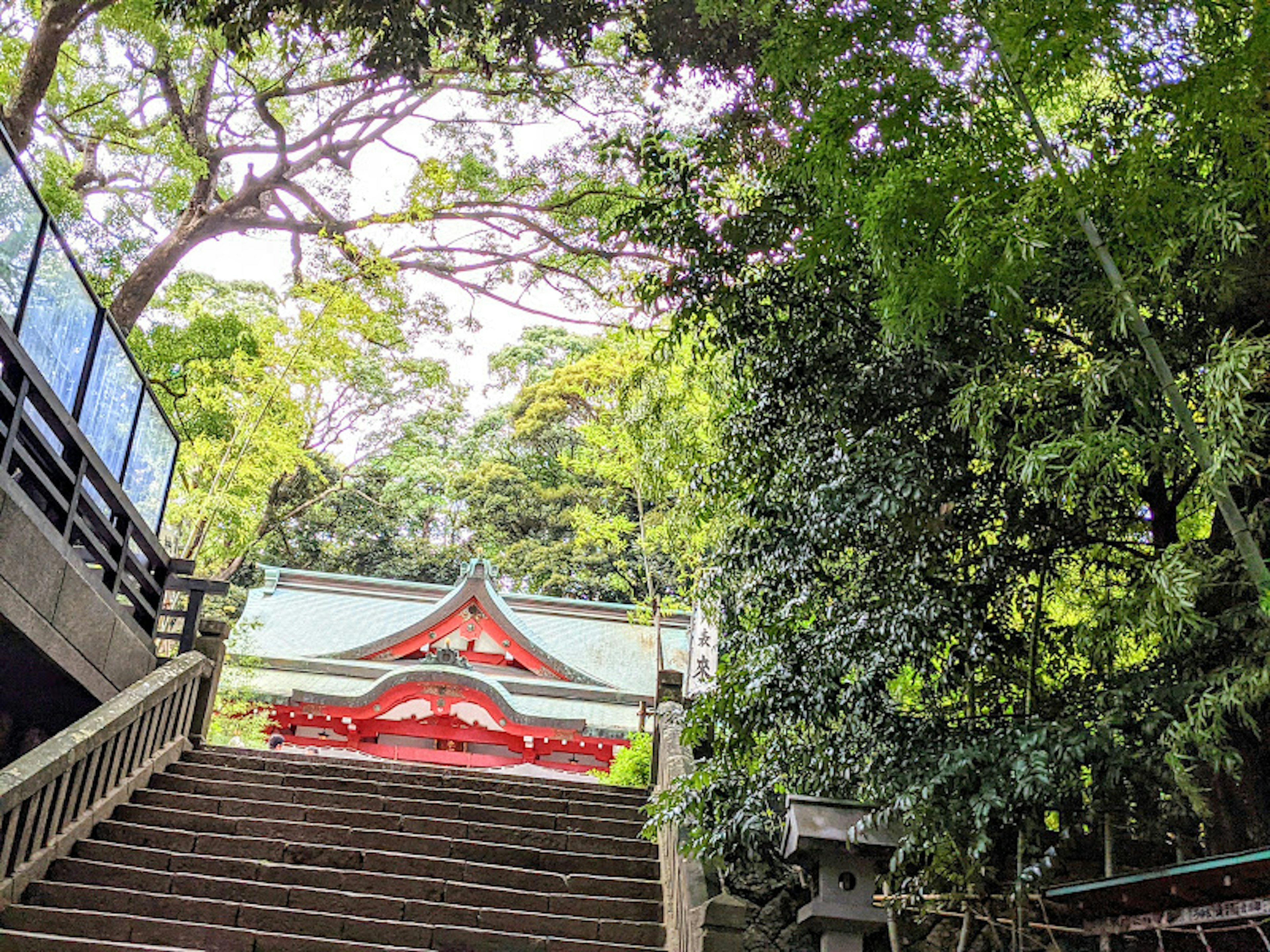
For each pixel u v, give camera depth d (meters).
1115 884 4.68
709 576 6.30
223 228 12.98
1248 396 4.58
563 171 14.01
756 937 6.36
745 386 6.19
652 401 9.69
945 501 5.22
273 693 15.82
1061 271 4.95
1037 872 4.69
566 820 7.63
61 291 6.26
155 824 6.92
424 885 6.38
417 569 29.94
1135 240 4.45
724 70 8.02
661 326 9.16
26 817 5.88
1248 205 4.59
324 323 13.53
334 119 13.55
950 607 5.04
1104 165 4.33
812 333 5.67
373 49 7.09
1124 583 5.77
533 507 29.78
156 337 13.16
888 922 5.48
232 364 13.52
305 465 21.97
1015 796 4.67
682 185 5.96
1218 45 4.25
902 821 4.86
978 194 4.35
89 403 6.91
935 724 5.22
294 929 5.88
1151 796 5.37
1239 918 4.28
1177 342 4.86
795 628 5.65
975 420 5.03
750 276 5.91
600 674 19.00
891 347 5.25
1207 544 5.13
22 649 6.27
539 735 15.77
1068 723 4.71
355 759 8.87
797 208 5.76
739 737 5.63
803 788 5.59
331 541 30.62
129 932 5.58
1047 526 5.22
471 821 7.53
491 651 17.72
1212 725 4.26
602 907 6.36
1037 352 5.04
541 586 27.39
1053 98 4.88
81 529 6.82
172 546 16.05
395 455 32.34
